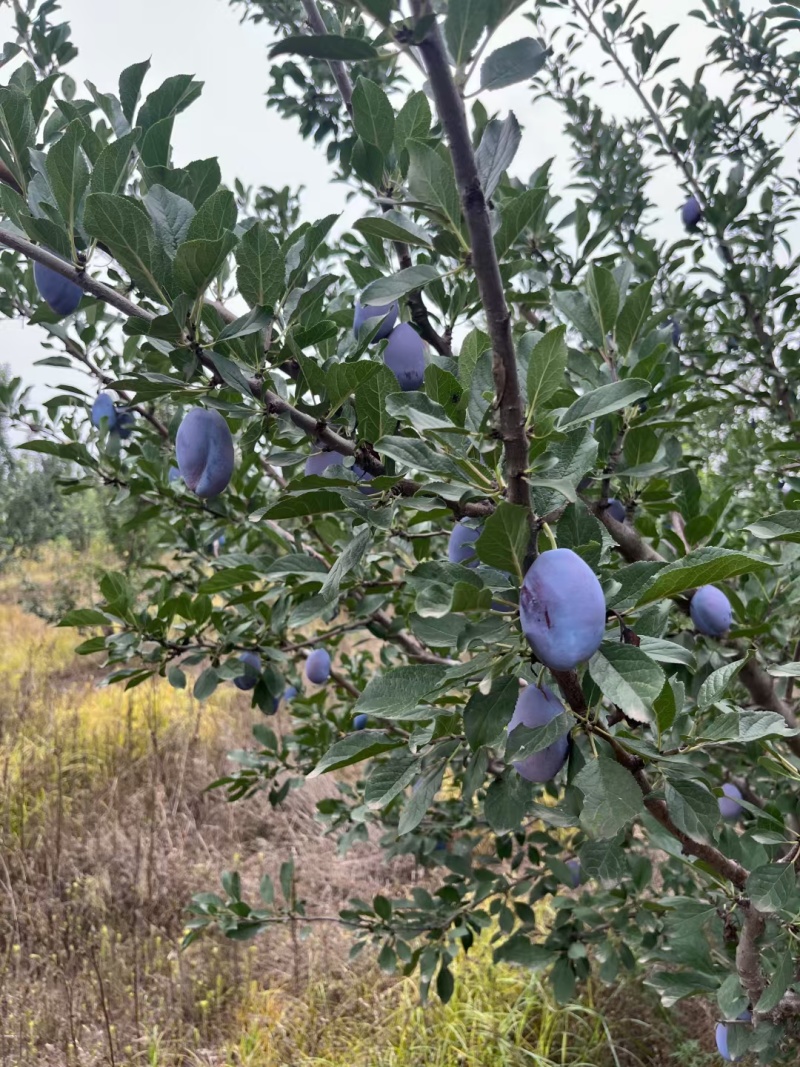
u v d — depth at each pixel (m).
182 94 0.50
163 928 1.62
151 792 2.05
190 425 0.50
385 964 0.96
